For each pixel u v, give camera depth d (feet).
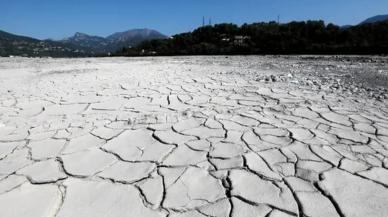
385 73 17.92
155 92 12.36
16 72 19.90
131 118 8.65
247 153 6.17
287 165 5.65
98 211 4.48
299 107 9.65
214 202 4.60
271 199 4.63
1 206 4.62
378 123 8.04
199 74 17.95
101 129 7.78
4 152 6.47
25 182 5.28
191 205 4.54
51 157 6.22
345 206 4.45
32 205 4.64
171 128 7.73
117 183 5.19
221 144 6.66
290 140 6.83
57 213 4.45
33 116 9.16
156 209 4.48
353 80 15.28
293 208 4.41
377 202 4.53
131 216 4.34
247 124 7.97
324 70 19.88
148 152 6.35
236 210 4.40
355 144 6.61
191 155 6.16
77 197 4.82
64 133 7.55
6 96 11.91
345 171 5.40
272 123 8.03
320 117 8.58
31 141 7.06
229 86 13.55
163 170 5.58
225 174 5.37
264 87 13.20
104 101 10.87
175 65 25.03
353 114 8.87
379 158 5.93
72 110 9.76
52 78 16.84
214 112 9.16
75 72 19.72
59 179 5.36
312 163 5.71
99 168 5.72
